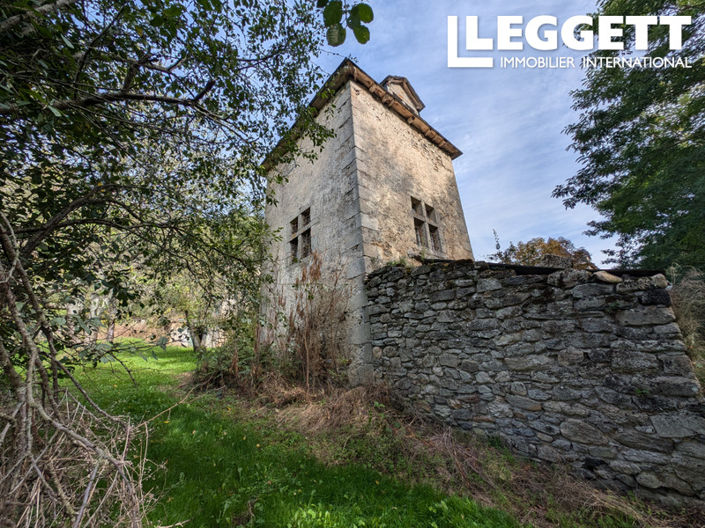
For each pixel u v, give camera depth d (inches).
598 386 98.2
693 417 81.0
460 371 137.0
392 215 237.8
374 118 262.1
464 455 109.4
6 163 86.3
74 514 40.4
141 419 138.5
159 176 125.1
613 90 274.7
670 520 76.7
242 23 112.8
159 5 75.4
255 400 179.8
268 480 93.7
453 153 355.6
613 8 255.8
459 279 144.9
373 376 178.5
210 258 141.5
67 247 96.2
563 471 99.3
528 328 118.0
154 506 72.7
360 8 40.3
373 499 86.0
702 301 105.2
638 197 277.6
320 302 209.0
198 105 111.9
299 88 138.8
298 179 294.4
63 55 69.7
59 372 67.3
